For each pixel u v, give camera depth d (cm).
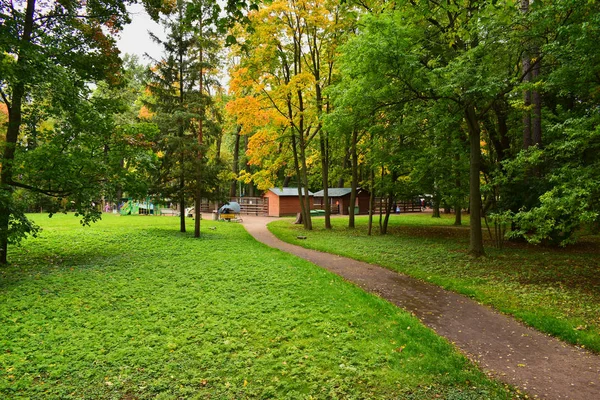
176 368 513
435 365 545
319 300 823
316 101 2303
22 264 1069
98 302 761
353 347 593
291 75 2477
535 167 1520
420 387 490
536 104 1501
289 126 2345
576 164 987
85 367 506
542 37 1085
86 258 1198
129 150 1284
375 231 2298
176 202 1927
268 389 468
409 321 715
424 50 1240
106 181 1259
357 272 1193
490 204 1661
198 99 1859
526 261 1242
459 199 1973
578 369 550
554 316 746
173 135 1833
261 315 720
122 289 852
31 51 926
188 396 451
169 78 1859
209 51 1930
